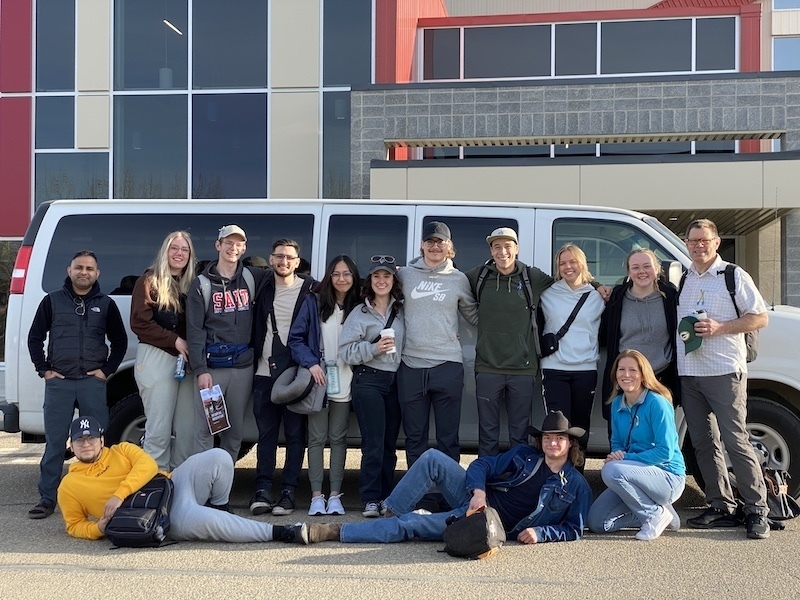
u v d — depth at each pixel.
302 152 13.56
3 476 7.12
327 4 13.49
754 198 11.00
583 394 5.55
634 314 5.51
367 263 6.17
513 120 12.43
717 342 5.27
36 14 13.86
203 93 13.66
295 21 13.52
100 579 4.28
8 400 6.20
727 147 13.41
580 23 14.39
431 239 5.56
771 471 5.45
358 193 12.64
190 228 6.32
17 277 6.27
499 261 5.51
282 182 13.59
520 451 5.11
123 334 5.86
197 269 6.18
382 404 5.60
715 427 5.42
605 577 4.33
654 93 12.23
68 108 13.84
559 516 5.05
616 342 5.53
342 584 4.21
